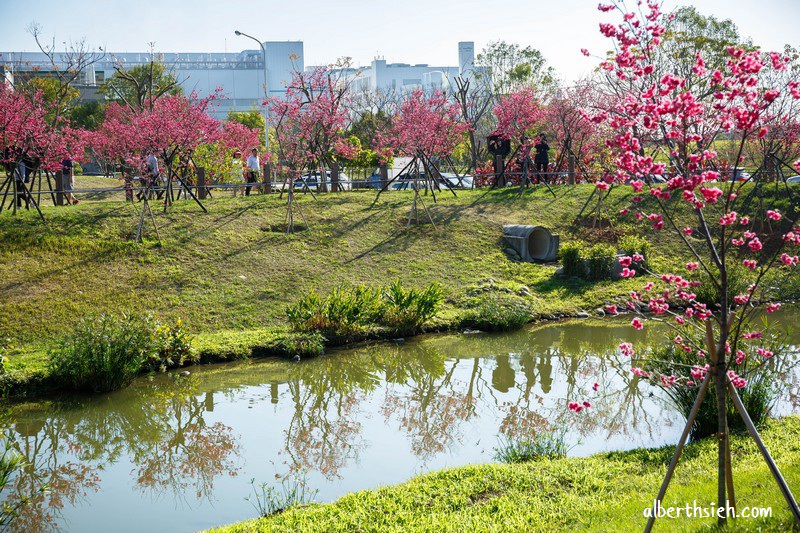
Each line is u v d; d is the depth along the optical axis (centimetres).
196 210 2195
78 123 4862
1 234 1809
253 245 2014
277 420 1134
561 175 3014
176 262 1852
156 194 2561
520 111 3027
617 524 596
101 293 1658
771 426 876
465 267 2081
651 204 2514
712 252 508
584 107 2778
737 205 2406
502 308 1764
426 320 1711
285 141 2564
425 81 9719
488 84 4841
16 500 855
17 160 2012
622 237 2306
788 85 494
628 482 728
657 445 930
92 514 811
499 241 2270
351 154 2941
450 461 921
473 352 1545
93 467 969
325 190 2738
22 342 1444
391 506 700
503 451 911
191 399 1247
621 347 579
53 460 993
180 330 1453
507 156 3192
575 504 673
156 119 2195
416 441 1013
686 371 920
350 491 831
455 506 696
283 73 9419
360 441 1023
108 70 7519
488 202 2573
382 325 1678
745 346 907
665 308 557
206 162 2917
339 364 1461
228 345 1496
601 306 1892
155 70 4775
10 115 1969
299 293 1811
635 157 492
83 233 1900
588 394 1223
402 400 1234
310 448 1000
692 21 3397
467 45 9281
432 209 2453
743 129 473
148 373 1376
